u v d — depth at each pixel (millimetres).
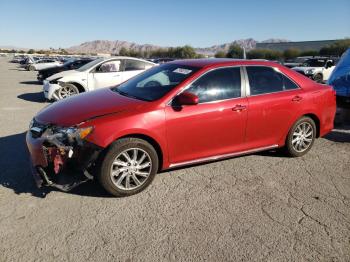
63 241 3023
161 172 4566
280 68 5000
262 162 5043
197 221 3408
